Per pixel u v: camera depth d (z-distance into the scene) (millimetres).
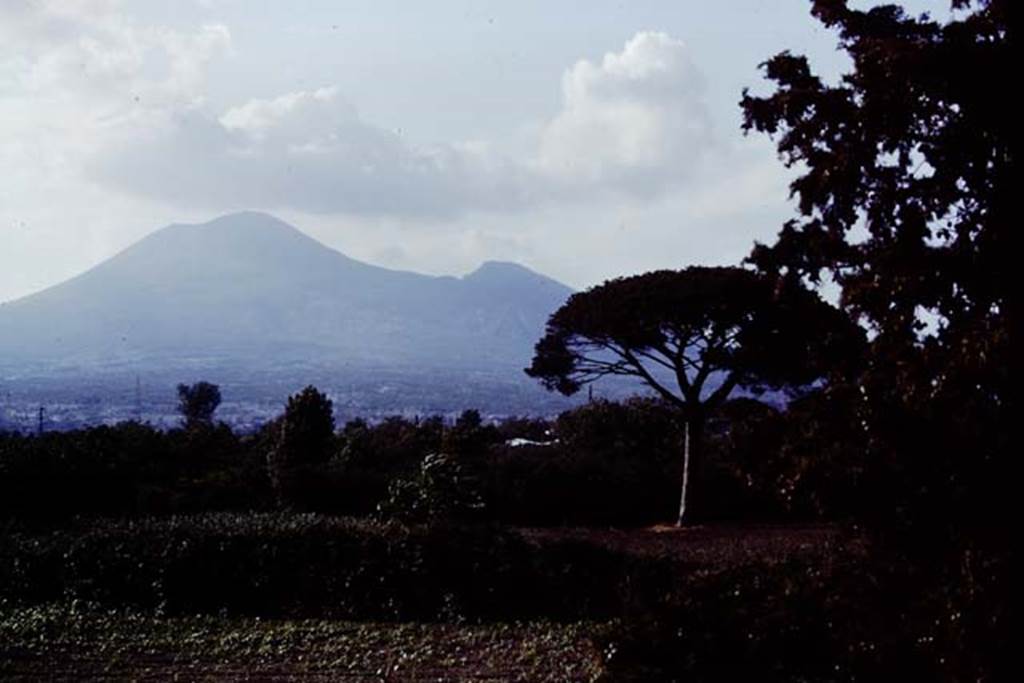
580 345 26234
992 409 5023
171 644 11875
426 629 12883
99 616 13242
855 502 5160
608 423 31500
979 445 4969
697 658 6043
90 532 15172
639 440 30797
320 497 21844
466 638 12312
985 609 4805
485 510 24219
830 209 5754
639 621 6387
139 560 14023
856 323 5668
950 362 4965
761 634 5918
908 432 5070
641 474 26109
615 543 20266
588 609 13492
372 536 14172
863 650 5355
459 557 13852
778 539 20688
